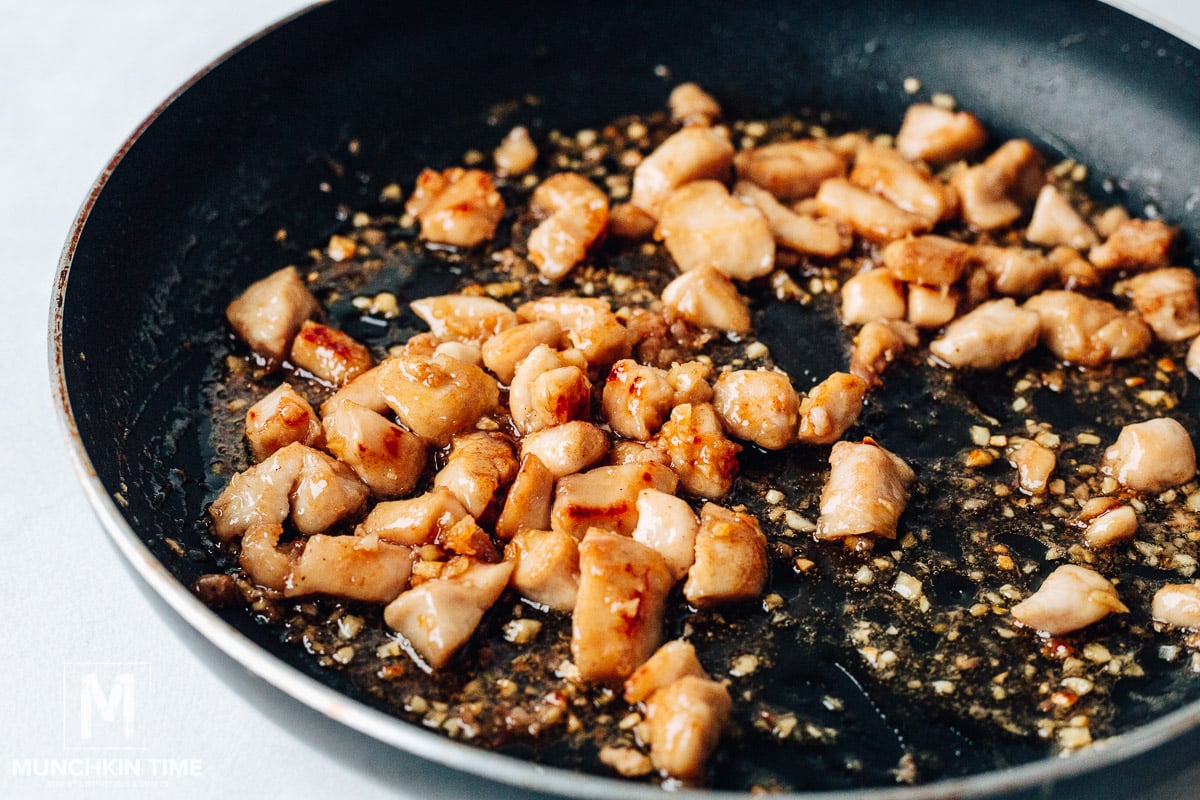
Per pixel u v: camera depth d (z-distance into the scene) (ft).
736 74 1.69
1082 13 1.55
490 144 1.63
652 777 1.14
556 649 1.21
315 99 1.57
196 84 1.47
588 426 1.30
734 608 1.24
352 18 1.57
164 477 1.32
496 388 1.36
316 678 1.20
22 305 1.52
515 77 1.67
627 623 1.18
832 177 1.57
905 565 1.28
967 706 1.19
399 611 1.20
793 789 1.14
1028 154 1.56
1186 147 1.52
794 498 1.32
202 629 1.12
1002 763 1.16
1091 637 1.23
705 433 1.30
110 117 1.69
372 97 1.60
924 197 1.53
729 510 1.28
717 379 1.40
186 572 1.25
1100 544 1.29
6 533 1.34
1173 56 1.51
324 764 1.20
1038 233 1.53
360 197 1.57
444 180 1.55
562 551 1.22
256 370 1.41
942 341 1.42
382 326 1.45
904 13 1.63
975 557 1.28
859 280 1.45
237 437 1.35
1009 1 1.58
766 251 1.47
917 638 1.23
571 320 1.41
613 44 1.68
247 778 1.19
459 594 1.20
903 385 1.41
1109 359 1.43
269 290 1.43
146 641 1.27
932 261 1.43
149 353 1.39
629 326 1.42
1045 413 1.39
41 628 1.28
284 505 1.27
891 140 1.65
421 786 1.12
